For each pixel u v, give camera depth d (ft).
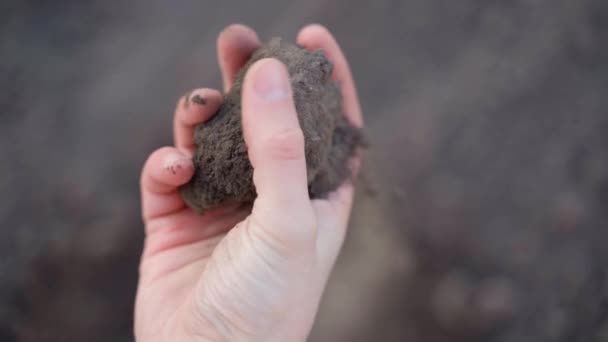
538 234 2.44
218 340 1.29
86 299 2.56
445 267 2.39
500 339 2.28
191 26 3.28
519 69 2.76
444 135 2.67
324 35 1.60
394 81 2.89
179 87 3.03
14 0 3.53
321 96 1.41
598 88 2.67
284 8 3.16
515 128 2.65
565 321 2.28
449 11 2.96
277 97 1.14
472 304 2.32
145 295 1.44
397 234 2.26
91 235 2.64
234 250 1.26
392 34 2.98
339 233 1.45
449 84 2.81
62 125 3.07
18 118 3.14
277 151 1.14
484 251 2.42
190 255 1.46
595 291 2.31
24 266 2.65
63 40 3.39
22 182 2.90
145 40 3.30
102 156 2.91
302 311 1.29
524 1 2.89
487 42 2.87
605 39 2.76
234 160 1.32
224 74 1.53
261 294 1.25
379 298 2.28
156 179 1.39
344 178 1.56
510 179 2.56
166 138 2.84
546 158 2.57
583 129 2.60
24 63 3.33
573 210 2.43
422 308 2.33
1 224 2.78
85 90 3.18
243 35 1.47
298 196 1.18
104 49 3.33
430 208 2.48
